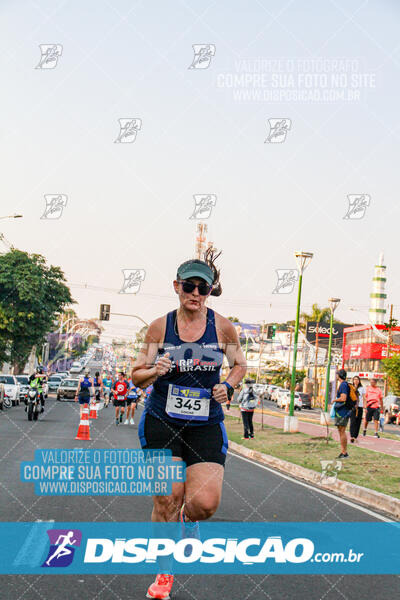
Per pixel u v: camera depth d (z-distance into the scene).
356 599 5.30
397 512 9.47
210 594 5.24
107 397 41.12
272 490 10.97
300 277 26.34
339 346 82.88
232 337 5.20
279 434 23.67
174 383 5.03
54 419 26.34
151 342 5.15
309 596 5.32
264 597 5.24
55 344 83.75
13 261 51.88
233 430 25.19
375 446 19.39
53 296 53.34
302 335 83.56
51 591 5.08
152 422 5.05
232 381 5.09
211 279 5.06
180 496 5.02
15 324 51.69
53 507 8.16
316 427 28.91
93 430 20.89
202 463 4.93
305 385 77.50
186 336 5.07
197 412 4.96
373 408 24.86
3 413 29.67
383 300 92.06
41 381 25.23
